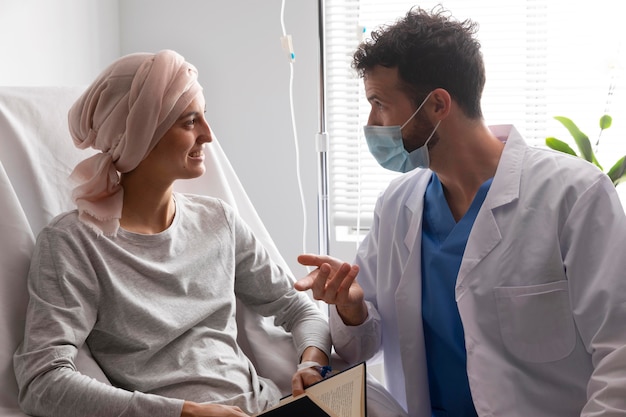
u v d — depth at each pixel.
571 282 1.39
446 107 1.47
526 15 2.52
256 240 1.70
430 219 1.60
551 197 1.44
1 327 1.37
